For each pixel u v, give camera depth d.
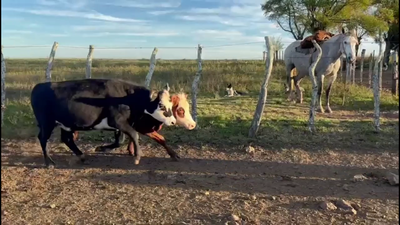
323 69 12.53
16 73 23.66
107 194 6.05
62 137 7.66
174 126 9.94
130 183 6.55
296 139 9.17
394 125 10.50
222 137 9.27
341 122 10.78
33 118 10.93
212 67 26.88
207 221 5.11
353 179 6.80
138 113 7.42
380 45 9.87
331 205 5.54
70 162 7.66
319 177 6.94
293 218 5.22
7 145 8.74
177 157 7.87
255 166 7.53
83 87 7.23
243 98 15.26
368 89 17.48
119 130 7.39
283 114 11.89
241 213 5.35
